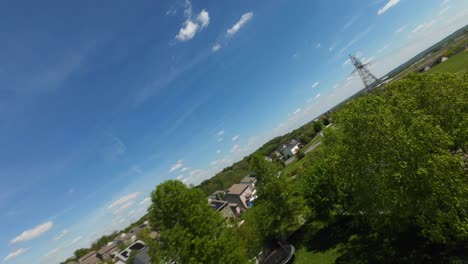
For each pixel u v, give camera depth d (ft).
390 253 61.98
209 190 419.95
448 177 40.55
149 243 51.90
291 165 296.51
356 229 83.97
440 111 50.08
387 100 57.67
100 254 283.59
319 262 77.36
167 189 54.03
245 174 446.19
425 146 42.27
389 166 46.19
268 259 96.07
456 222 41.11
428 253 54.29
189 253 50.72
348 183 59.88
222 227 59.72
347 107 55.93
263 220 98.32
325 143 77.92
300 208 97.25
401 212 47.75
